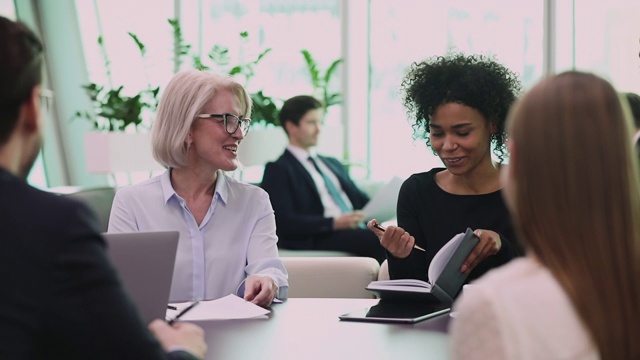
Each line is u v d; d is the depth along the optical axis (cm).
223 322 237
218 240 289
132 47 845
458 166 287
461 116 282
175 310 249
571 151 121
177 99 283
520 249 280
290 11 832
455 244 252
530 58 779
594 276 119
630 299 120
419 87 290
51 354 130
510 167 128
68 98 864
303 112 600
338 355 198
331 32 830
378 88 827
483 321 117
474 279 277
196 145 286
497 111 284
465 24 796
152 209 289
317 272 360
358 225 615
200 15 845
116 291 133
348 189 634
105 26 849
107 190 465
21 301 126
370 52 829
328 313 249
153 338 138
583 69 133
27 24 140
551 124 122
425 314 239
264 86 835
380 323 233
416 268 288
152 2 843
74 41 855
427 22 807
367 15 827
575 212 121
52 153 861
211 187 294
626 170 121
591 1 758
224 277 286
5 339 124
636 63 744
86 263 130
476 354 117
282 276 282
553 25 769
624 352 120
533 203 123
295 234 580
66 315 128
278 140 695
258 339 215
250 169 798
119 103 706
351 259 365
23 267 126
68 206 132
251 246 291
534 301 118
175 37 768
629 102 339
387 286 259
